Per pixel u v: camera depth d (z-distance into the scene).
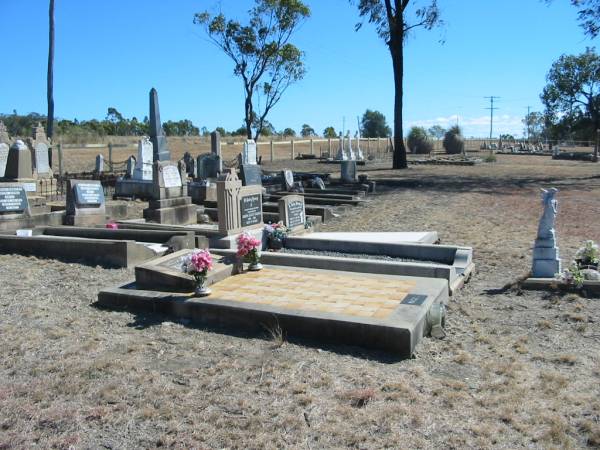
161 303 6.86
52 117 33.28
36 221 13.41
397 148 37.94
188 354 5.60
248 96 39.91
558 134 84.06
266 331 6.20
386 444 3.89
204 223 16.20
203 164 25.28
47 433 4.06
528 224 14.45
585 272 7.84
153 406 4.46
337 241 10.71
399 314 6.02
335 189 22.47
